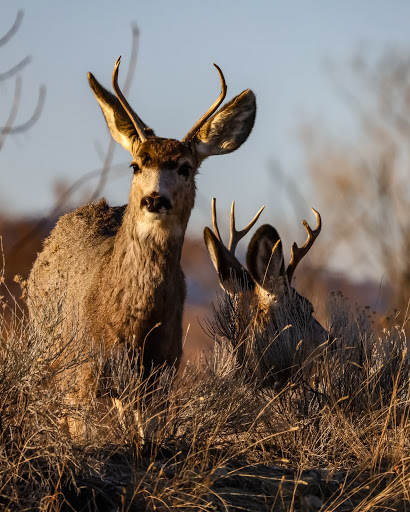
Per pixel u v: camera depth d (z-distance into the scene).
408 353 25.48
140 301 24.92
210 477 19.02
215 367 24.73
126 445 20.53
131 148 27.61
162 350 25.45
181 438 21.62
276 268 26.08
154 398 23.02
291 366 24.80
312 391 24.75
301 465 20.91
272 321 26.22
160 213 24.45
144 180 25.16
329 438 23.56
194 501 17.78
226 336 27.09
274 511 18.58
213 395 22.33
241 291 27.11
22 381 19.19
